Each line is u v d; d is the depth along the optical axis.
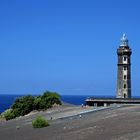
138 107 100.94
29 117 117.25
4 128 92.31
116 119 74.56
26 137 69.69
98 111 101.19
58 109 128.88
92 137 57.16
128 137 52.50
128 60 166.62
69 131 67.94
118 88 167.25
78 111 110.19
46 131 73.81
